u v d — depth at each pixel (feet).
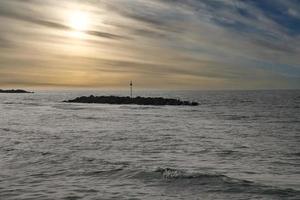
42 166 59.21
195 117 205.36
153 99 390.83
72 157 67.31
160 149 82.28
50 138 101.24
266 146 89.10
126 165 58.95
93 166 58.39
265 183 49.06
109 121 169.89
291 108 302.86
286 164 65.26
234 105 363.35
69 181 48.96
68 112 242.37
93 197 41.34
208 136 111.14
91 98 433.89
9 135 107.96
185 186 45.55
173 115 221.46
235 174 55.62
